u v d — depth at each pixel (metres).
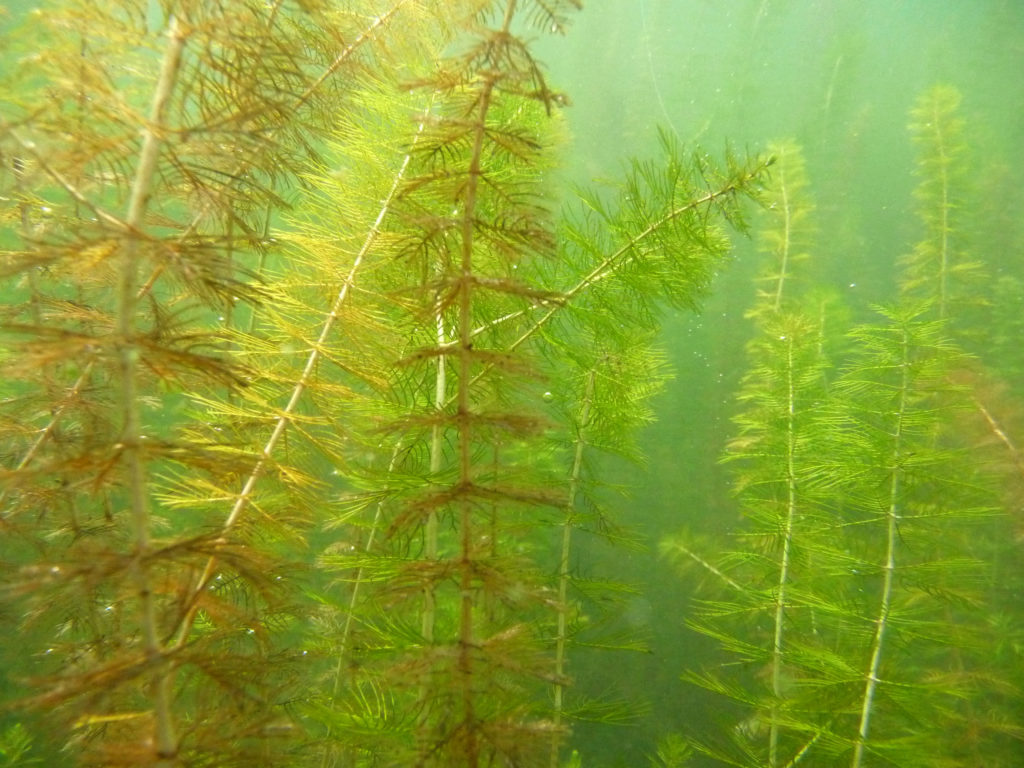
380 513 0.30
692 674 0.32
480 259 0.27
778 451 0.33
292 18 0.25
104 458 0.16
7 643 0.29
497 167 0.28
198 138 0.19
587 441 0.33
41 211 0.23
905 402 0.29
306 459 0.25
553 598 0.20
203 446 0.22
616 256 0.29
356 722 0.24
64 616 0.25
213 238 0.18
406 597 0.20
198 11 0.18
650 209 0.29
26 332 0.15
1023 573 0.39
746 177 0.28
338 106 0.27
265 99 0.20
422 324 0.24
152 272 0.22
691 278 0.30
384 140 0.29
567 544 0.32
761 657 0.31
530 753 0.20
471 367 0.28
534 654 0.21
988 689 0.33
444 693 0.21
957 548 0.33
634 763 0.44
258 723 0.19
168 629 0.20
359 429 0.28
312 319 0.28
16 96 0.19
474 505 0.20
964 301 0.44
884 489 0.30
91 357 0.16
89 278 0.22
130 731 0.20
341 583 0.34
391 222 0.28
